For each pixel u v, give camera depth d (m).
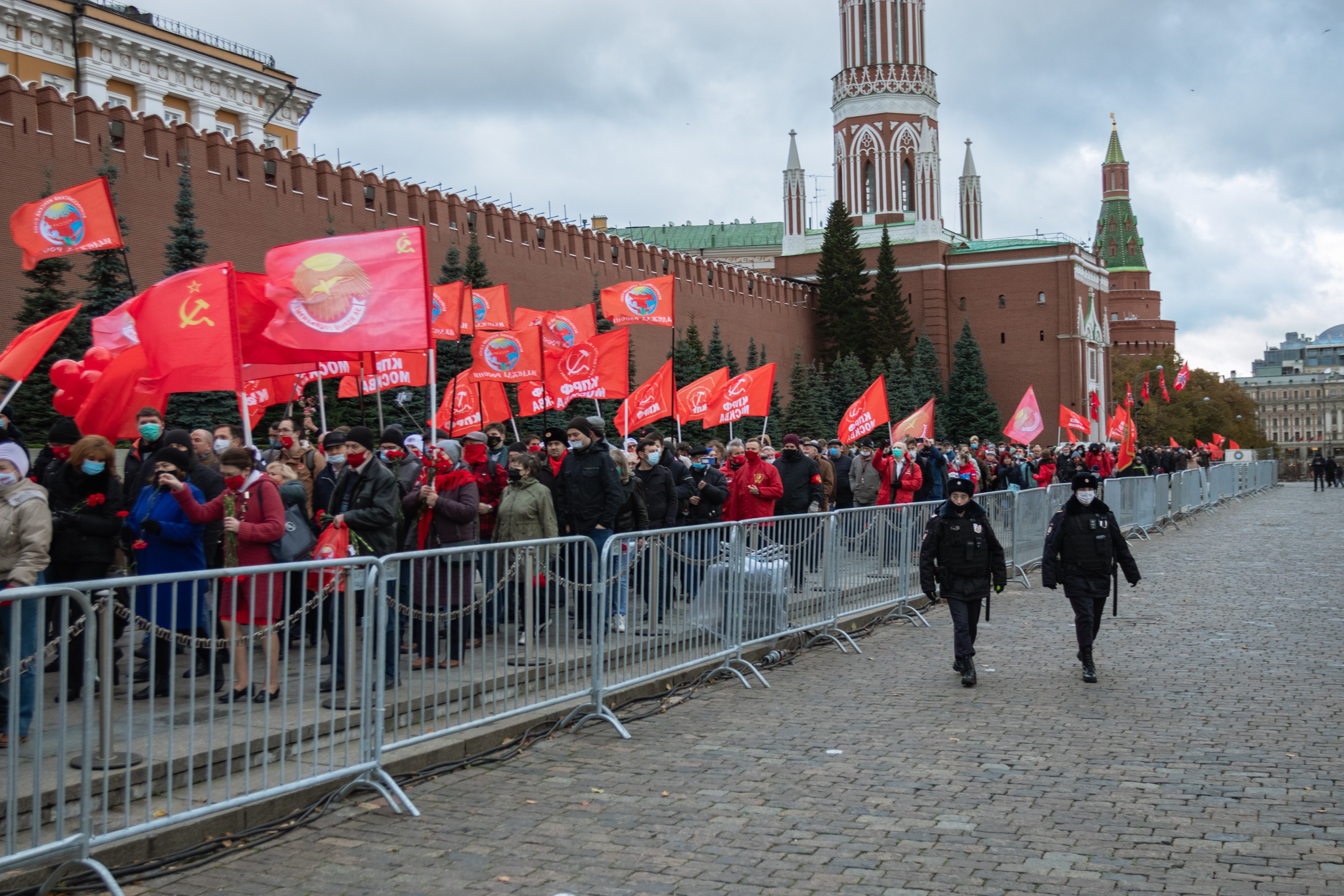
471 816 6.41
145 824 5.40
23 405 19.84
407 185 39.91
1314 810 6.36
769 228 119.62
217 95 43.12
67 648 5.02
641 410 16.30
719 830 6.16
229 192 32.09
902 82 83.06
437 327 14.34
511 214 45.75
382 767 6.77
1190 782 6.93
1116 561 10.34
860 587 12.80
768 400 18.12
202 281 8.27
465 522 9.45
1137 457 35.69
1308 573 18.28
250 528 7.87
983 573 10.11
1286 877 5.38
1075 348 77.75
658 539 9.24
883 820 6.30
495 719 7.59
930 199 80.62
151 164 29.45
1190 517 32.12
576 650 8.41
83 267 24.80
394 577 6.84
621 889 5.33
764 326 69.31
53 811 5.50
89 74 37.88
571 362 15.43
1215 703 9.12
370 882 5.42
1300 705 9.00
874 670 10.77
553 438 10.78
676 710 9.13
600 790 6.91
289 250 8.39
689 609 9.73
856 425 18.75
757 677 10.19
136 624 5.41
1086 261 81.12
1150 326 155.75
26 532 6.59
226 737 5.91
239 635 5.94
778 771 7.31
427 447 10.12
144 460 8.76
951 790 6.84
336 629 6.53
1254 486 47.88
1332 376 185.38
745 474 13.44
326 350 8.69
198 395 22.02
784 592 11.07
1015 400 79.12
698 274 62.00
